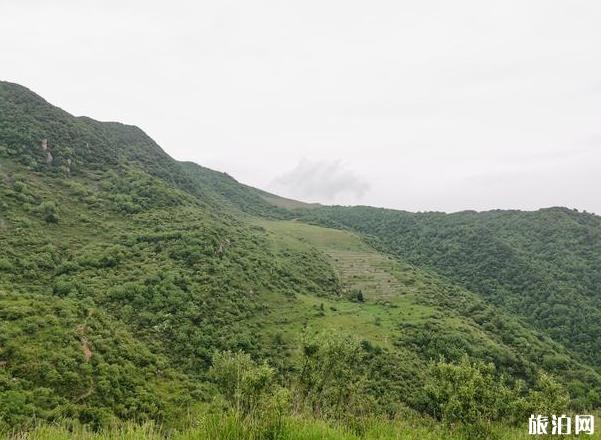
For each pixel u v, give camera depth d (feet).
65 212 358.43
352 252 620.08
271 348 246.06
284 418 29.53
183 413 147.84
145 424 30.76
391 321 332.39
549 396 42.83
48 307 187.93
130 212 402.72
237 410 29.25
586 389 276.00
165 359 199.21
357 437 30.83
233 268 333.83
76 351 161.07
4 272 245.86
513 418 46.09
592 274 553.64
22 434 31.76
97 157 519.60
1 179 371.15
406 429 38.93
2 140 440.04
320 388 66.74
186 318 244.63
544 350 334.65
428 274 563.48
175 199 467.52
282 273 397.80
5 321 164.14
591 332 417.28
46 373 143.33
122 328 212.64
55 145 479.41
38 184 390.83
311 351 76.13
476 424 43.93
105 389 147.54
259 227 625.41
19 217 315.99
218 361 172.04
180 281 280.31
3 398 123.13
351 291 431.43
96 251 301.02
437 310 377.09
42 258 270.46
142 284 263.90
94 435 30.68
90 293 242.99
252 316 284.41
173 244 338.95
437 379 54.85
